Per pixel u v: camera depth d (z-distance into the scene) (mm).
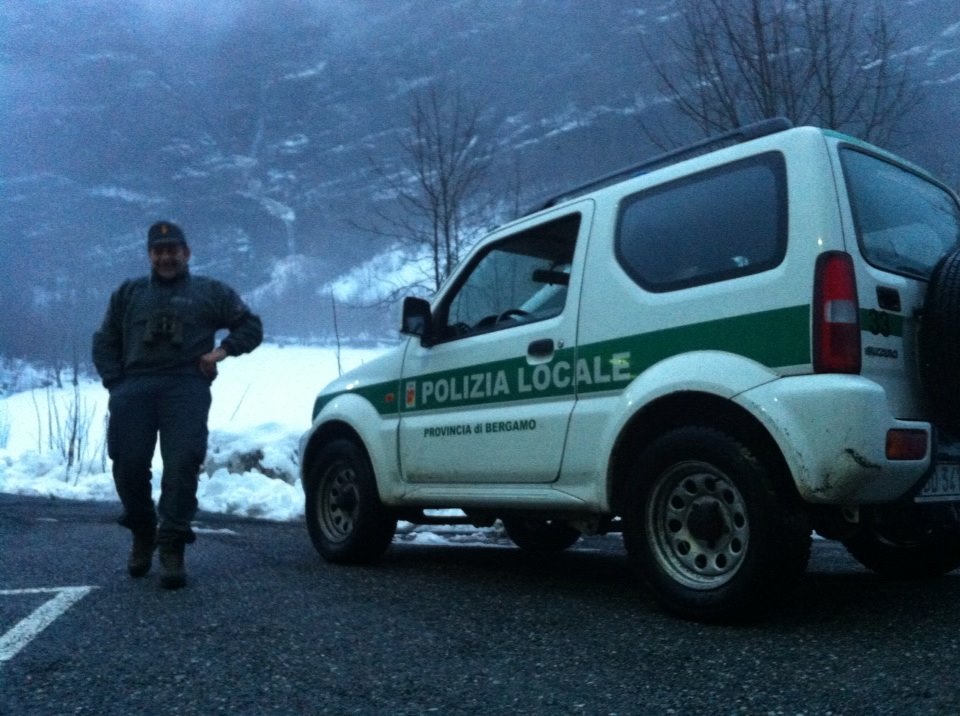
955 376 3363
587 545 6438
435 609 3900
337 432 5512
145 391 4555
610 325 3914
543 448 4121
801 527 3303
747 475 3309
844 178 3459
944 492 3533
